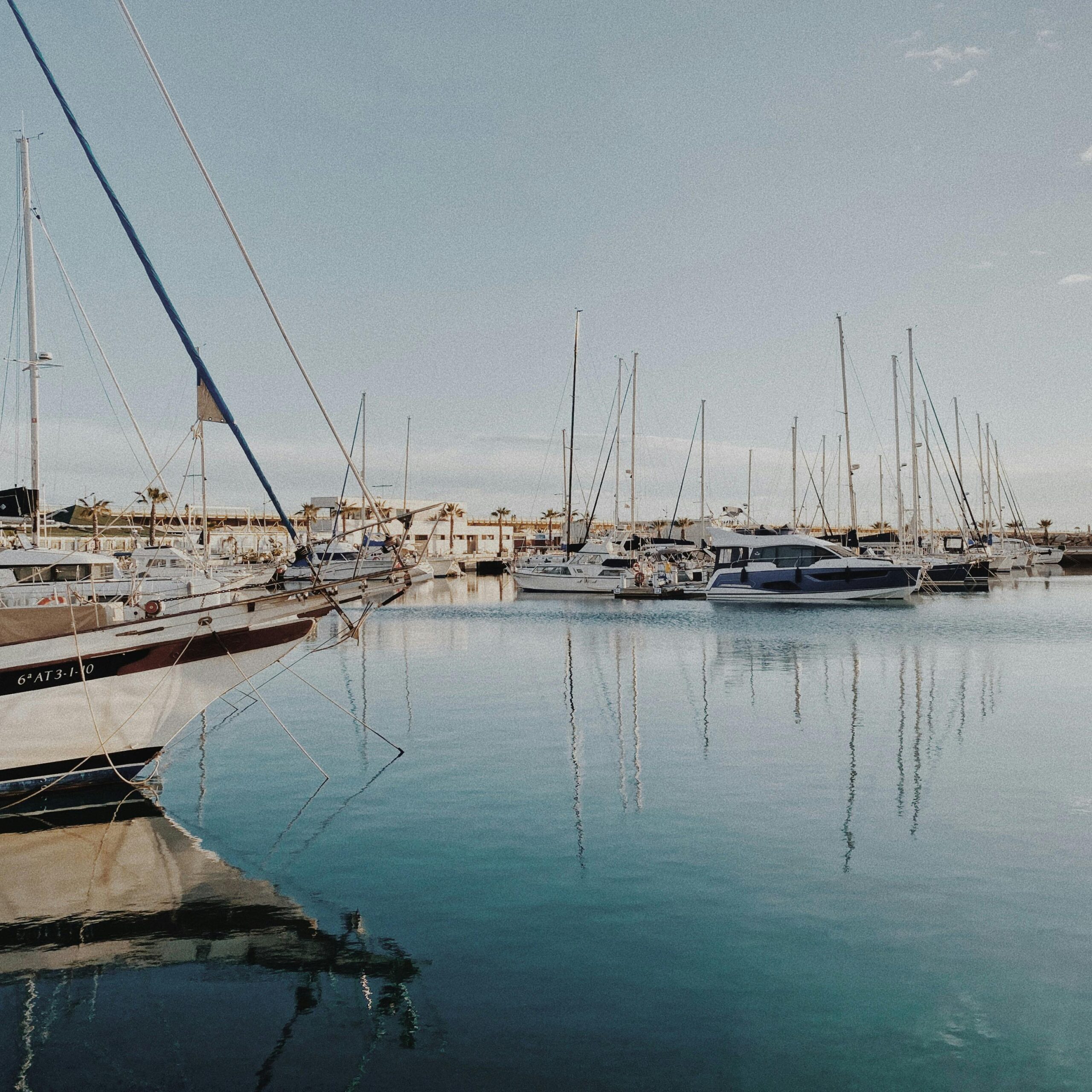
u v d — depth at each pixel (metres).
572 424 63.19
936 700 19.56
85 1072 5.94
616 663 26.59
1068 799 11.80
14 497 19.44
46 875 9.52
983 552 76.50
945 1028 6.27
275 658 13.15
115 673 12.13
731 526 59.22
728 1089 5.61
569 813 11.41
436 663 27.11
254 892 8.96
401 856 9.95
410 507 79.06
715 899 8.57
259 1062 6.02
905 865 9.44
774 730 16.44
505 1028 6.37
